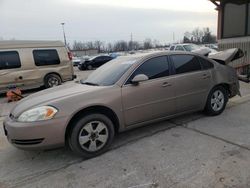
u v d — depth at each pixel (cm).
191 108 481
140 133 448
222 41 1102
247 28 990
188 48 1452
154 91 422
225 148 370
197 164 329
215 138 409
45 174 333
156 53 445
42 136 336
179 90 453
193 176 302
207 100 501
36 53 1034
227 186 278
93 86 407
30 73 1019
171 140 411
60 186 302
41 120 336
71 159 370
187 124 480
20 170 348
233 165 320
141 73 418
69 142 362
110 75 427
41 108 344
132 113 405
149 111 423
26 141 338
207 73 493
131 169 328
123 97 393
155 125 482
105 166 342
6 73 973
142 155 365
